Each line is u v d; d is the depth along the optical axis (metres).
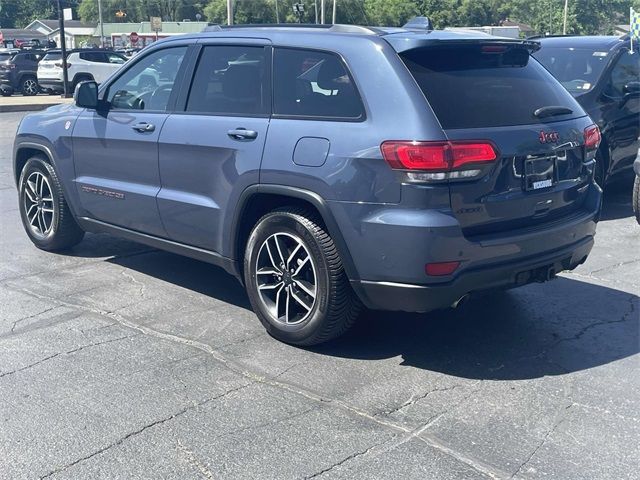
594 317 5.59
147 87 5.94
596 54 9.15
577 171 5.14
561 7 76.38
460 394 4.38
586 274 6.62
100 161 6.21
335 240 4.59
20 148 7.04
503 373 4.66
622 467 3.67
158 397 4.32
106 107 6.23
